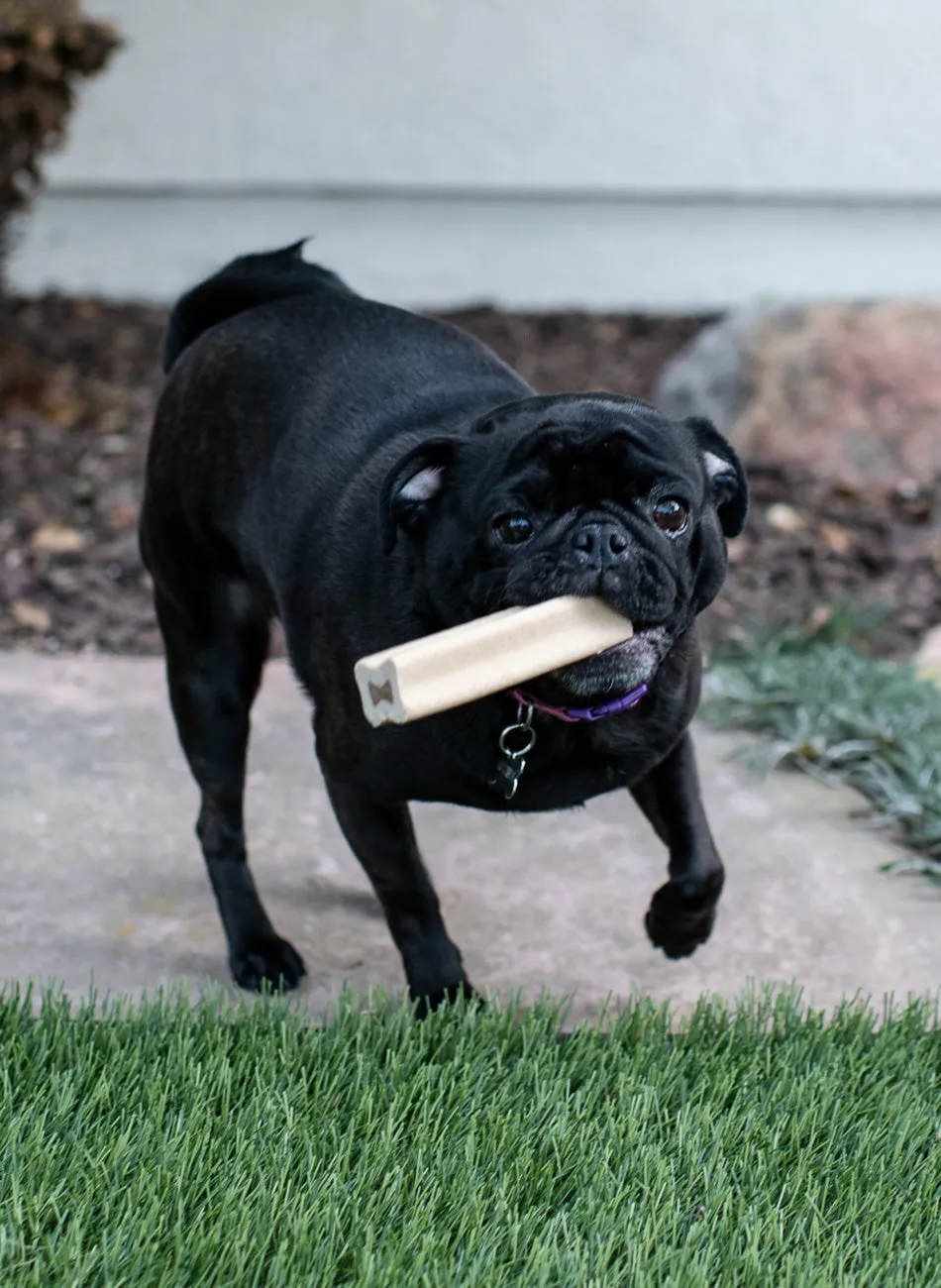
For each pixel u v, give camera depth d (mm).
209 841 1540
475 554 1293
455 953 1425
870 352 2615
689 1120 1299
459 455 1314
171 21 3109
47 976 1503
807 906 1604
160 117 3170
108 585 2215
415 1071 1346
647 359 3078
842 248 3338
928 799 1724
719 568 1342
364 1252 1176
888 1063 1375
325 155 3215
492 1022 1380
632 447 1273
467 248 3338
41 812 1714
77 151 3176
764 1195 1242
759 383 2646
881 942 1560
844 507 2492
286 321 1523
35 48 2381
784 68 3180
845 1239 1217
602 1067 1347
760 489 2527
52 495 2453
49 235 3285
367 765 1359
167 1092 1307
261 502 1462
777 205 3309
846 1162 1277
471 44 3164
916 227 3320
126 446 2635
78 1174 1229
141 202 3264
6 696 1921
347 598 1366
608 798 1757
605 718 1337
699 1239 1208
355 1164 1268
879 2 3135
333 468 1420
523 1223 1209
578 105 3205
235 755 1540
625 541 1247
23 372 2895
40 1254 1171
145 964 1528
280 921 1590
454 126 3211
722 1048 1391
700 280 3365
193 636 1544
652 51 3174
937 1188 1270
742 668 1985
